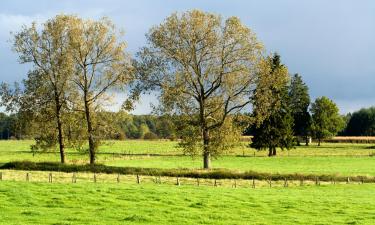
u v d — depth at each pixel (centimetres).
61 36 7406
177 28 7169
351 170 8425
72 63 7356
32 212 2980
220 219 3033
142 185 4562
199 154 7169
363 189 5353
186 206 3466
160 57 7244
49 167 6562
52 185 4078
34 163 6688
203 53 7225
